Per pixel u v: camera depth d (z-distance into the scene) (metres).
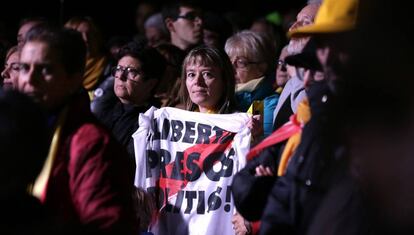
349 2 6.89
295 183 6.93
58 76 7.11
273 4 20.17
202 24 14.31
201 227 9.56
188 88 10.05
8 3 17.67
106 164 6.93
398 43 5.93
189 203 9.64
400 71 5.89
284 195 7.05
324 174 6.73
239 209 7.63
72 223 6.32
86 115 7.14
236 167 9.54
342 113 6.31
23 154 5.91
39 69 7.09
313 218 6.77
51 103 7.16
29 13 17.77
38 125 6.06
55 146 6.99
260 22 15.34
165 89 11.64
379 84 5.93
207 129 9.71
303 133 7.03
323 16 7.00
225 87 10.01
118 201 6.90
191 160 9.70
